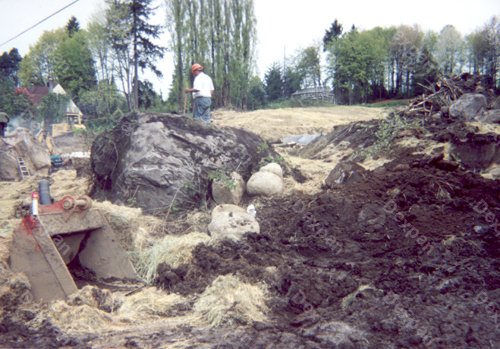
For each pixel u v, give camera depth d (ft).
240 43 135.85
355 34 159.74
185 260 22.35
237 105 138.51
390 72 163.02
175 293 19.85
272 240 26.08
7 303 17.16
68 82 155.43
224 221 26.58
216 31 135.03
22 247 18.28
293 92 172.96
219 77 136.15
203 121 36.88
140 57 131.95
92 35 133.08
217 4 133.80
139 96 133.49
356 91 157.07
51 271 18.29
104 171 35.94
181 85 131.44
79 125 112.98
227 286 18.80
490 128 38.24
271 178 33.47
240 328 16.52
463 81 50.14
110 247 21.63
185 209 32.04
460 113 43.11
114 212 22.44
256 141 38.19
